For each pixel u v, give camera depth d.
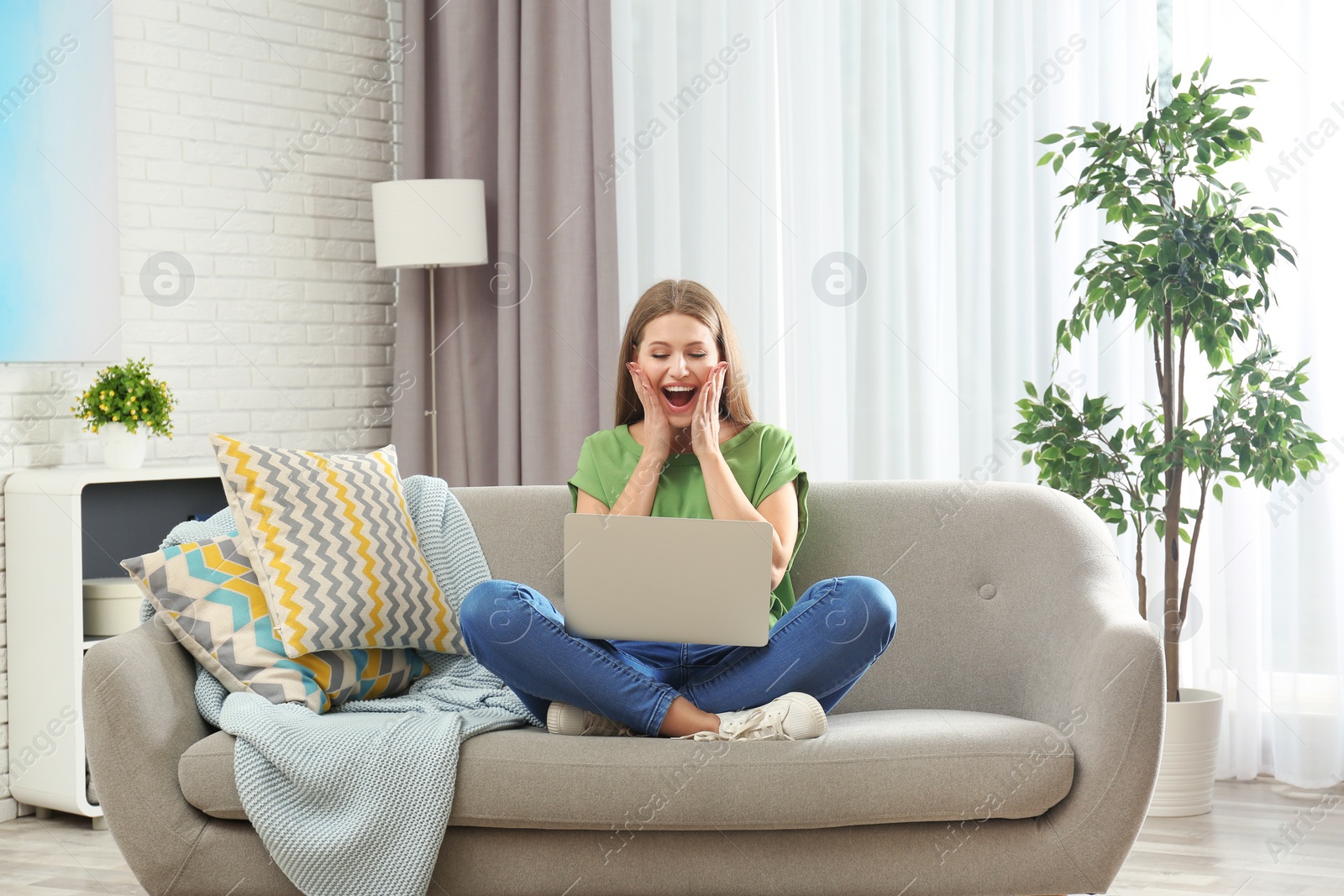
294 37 3.95
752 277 3.58
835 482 2.35
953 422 3.32
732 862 1.82
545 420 3.90
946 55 3.29
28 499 3.06
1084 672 1.86
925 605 2.20
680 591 1.87
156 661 1.98
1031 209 3.16
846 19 3.40
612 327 3.78
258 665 2.03
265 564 2.10
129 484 3.44
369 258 4.20
